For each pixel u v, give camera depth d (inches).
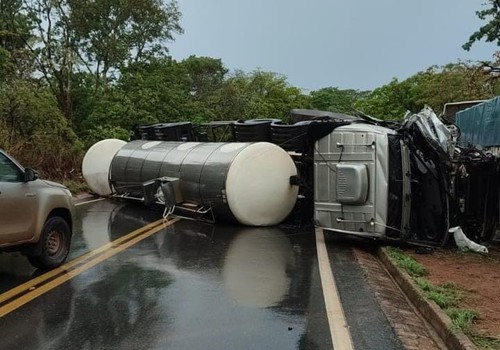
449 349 203.0
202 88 1707.7
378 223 402.0
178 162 581.3
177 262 347.3
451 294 266.1
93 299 260.8
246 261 354.6
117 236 442.3
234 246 409.7
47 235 316.8
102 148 757.9
